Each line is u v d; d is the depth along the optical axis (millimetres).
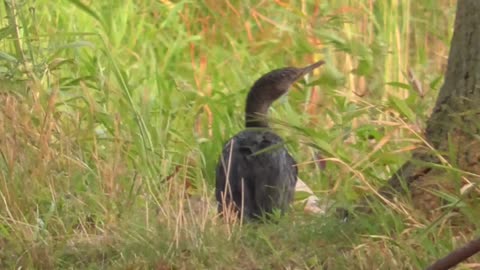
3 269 10312
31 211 11258
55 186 11680
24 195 11398
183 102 15062
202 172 13109
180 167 12891
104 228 10812
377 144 12078
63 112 13031
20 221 10953
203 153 13492
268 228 10539
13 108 12344
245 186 11312
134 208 11305
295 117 14312
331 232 10242
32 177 11656
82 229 11016
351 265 9672
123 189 11742
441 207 10086
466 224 10234
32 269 10250
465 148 10586
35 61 14000
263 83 12594
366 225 10156
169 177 12156
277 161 11438
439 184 10508
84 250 10406
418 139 11242
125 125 13406
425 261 9531
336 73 15391
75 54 15164
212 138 13914
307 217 10852
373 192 10680
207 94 15469
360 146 12930
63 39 15633
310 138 12328
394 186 10961
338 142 12797
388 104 13719
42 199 11500
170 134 13836
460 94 10727
